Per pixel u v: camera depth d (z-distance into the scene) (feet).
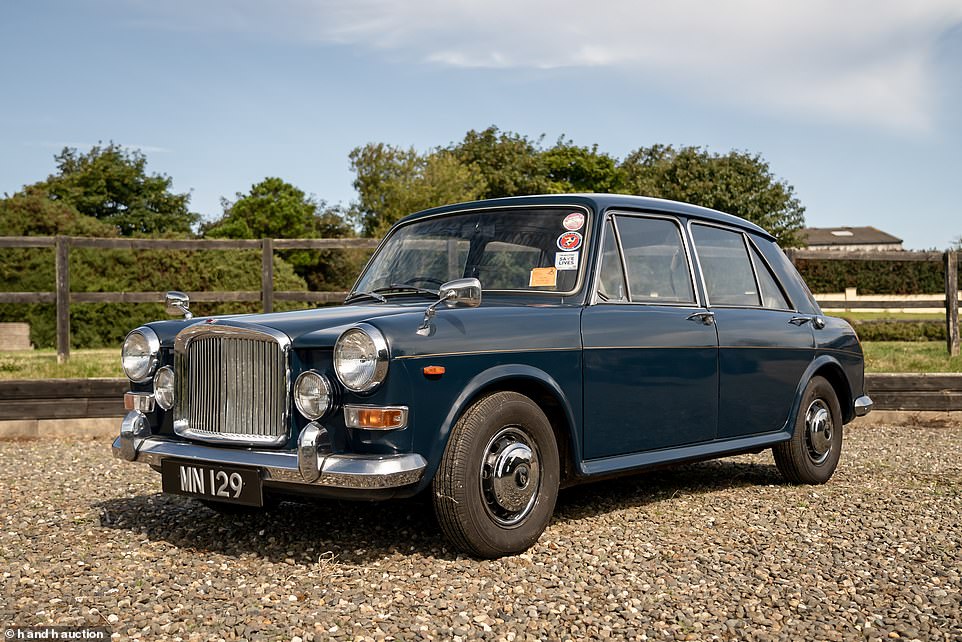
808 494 17.26
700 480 18.72
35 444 23.65
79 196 163.84
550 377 12.89
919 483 18.49
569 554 12.60
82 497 16.81
